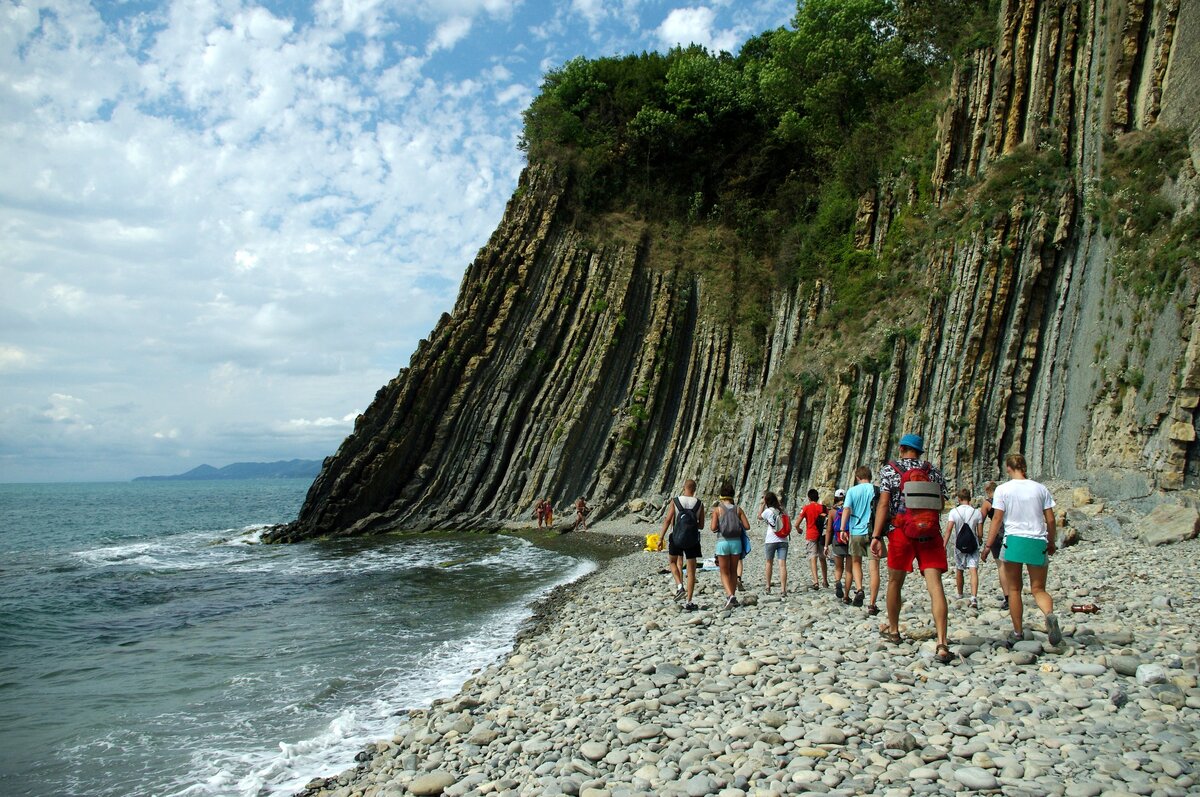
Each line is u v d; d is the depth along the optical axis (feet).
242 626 60.03
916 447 33.19
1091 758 20.89
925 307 96.17
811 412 107.86
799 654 33.96
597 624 49.01
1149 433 69.26
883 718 25.13
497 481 139.33
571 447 136.36
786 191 145.69
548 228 158.81
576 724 28.94
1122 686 26.03
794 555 77.87
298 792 28.45
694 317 148.46
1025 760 21.03
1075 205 85.61
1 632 60.70
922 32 122.83
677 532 49.11
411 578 81.61
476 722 32.14
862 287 109.81
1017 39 96.43
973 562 42.68
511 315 150.41
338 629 56.80
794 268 131.95
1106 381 75.72
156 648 53.83
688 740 25.17
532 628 53.67
